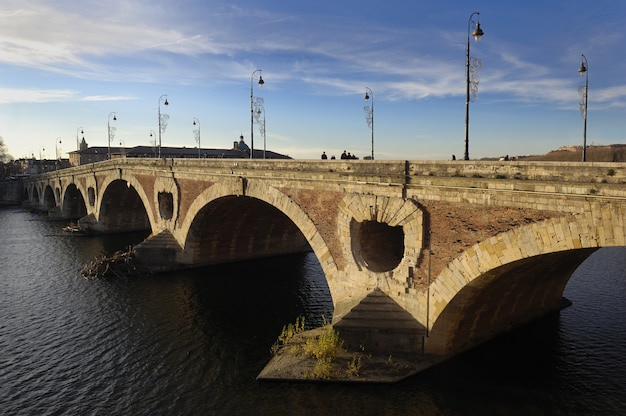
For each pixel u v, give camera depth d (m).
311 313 34.25
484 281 21.80
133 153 107.94
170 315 34.16
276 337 29.92
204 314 34.31
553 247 18.41
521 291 26.81
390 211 24.75
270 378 23.67
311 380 23.25
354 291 26.94
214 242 47.59
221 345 28.88
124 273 44.56
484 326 26.95
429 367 23.67
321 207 29.05
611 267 44.41
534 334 28.75
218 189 39.53
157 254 46.97
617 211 16.58
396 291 24.88
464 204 21.53
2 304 36.69
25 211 104.94
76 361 27.08
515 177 19.81
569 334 28.75
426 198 23.19
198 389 23.67
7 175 152.75
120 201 68.81
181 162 45.75
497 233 20.33
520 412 21.08
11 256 53.44
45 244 60.91
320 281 42.69
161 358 27.28
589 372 24.34
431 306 23.39
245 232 48.84
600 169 17.16
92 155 132.25
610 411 21.23
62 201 90.38
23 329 31.73
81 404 22.61
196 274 44.91
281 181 32.22
